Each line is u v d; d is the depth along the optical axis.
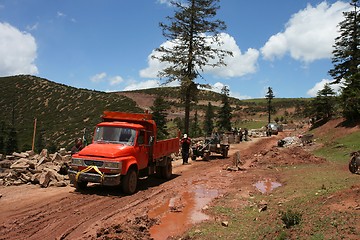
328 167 15.43
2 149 61.28
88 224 7.96
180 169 18.44
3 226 7.68
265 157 21.67
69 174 11.25
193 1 29.09
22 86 141.00
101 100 122.50
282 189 11.32
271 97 84.25
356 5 44.09
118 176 10.80
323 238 5.78
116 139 12.15
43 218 8.38
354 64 43.88
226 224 7.73
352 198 7.57
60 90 135.88
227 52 28.80
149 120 13.25
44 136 85.88
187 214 8.97
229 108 65.25
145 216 8.39
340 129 31.83
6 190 11.45
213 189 12.44
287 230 6.41
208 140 23.94
